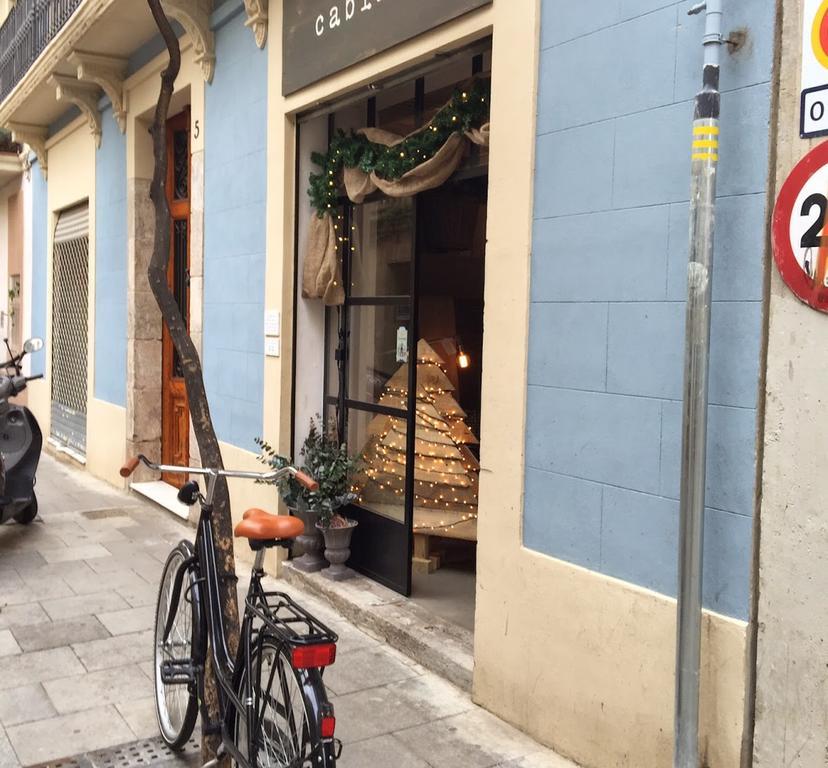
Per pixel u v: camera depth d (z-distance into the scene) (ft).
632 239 10.29
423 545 18.08
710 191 8.76
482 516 12.69
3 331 50.78
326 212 18.13
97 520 24.77
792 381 8.56
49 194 38.83
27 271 44.04
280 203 18.61
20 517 23.65
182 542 11.74
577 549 11.16
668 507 9.91
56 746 11.55
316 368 19.22
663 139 9.89
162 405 28.60
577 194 11.03
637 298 10.24
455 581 17.61
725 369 9.21
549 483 11.57
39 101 33.60
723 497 9.25
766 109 8.77
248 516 9.27
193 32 21.54
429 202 16.70
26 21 33.58
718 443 9.28
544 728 11.63
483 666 12.70
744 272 9.02
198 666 10.14
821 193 8.21
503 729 12.10
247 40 19.89
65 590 18.12
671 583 9.90
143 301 28.07
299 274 18.84
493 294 12.38
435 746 11.59
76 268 35.45
